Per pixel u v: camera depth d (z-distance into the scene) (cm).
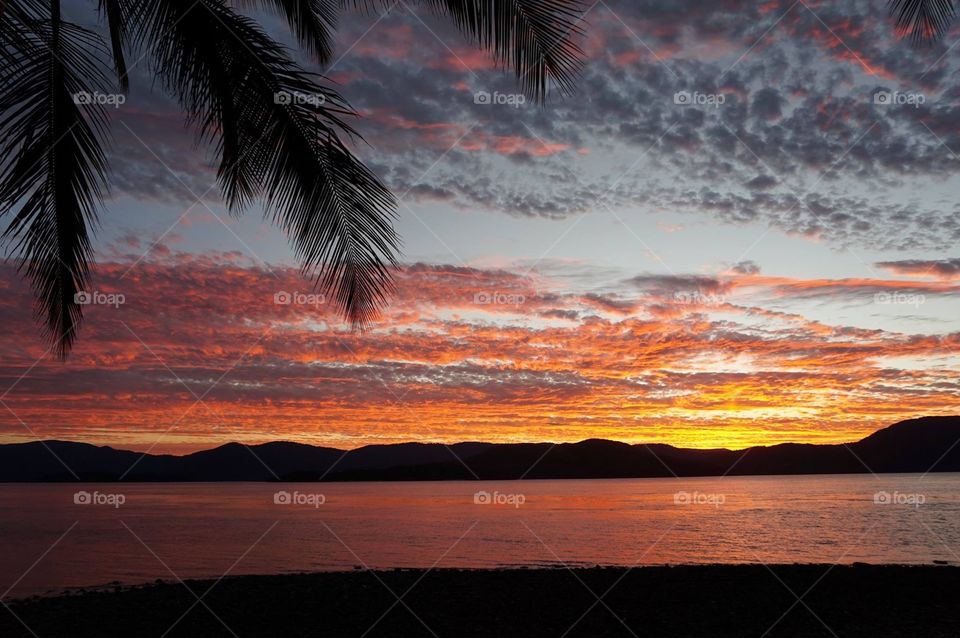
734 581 1379
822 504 5803
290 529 3484
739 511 4950
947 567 1605
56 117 590
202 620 1035
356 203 651
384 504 6838
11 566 2019
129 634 950
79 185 621
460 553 2331
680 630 957
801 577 1425
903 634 920
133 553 2347
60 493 11806
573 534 3133
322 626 991
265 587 1338
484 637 920
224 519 4359
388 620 1027
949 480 13775
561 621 1016
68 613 1091
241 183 657
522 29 566
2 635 948
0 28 472
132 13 604
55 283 654
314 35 762
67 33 600
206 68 612
